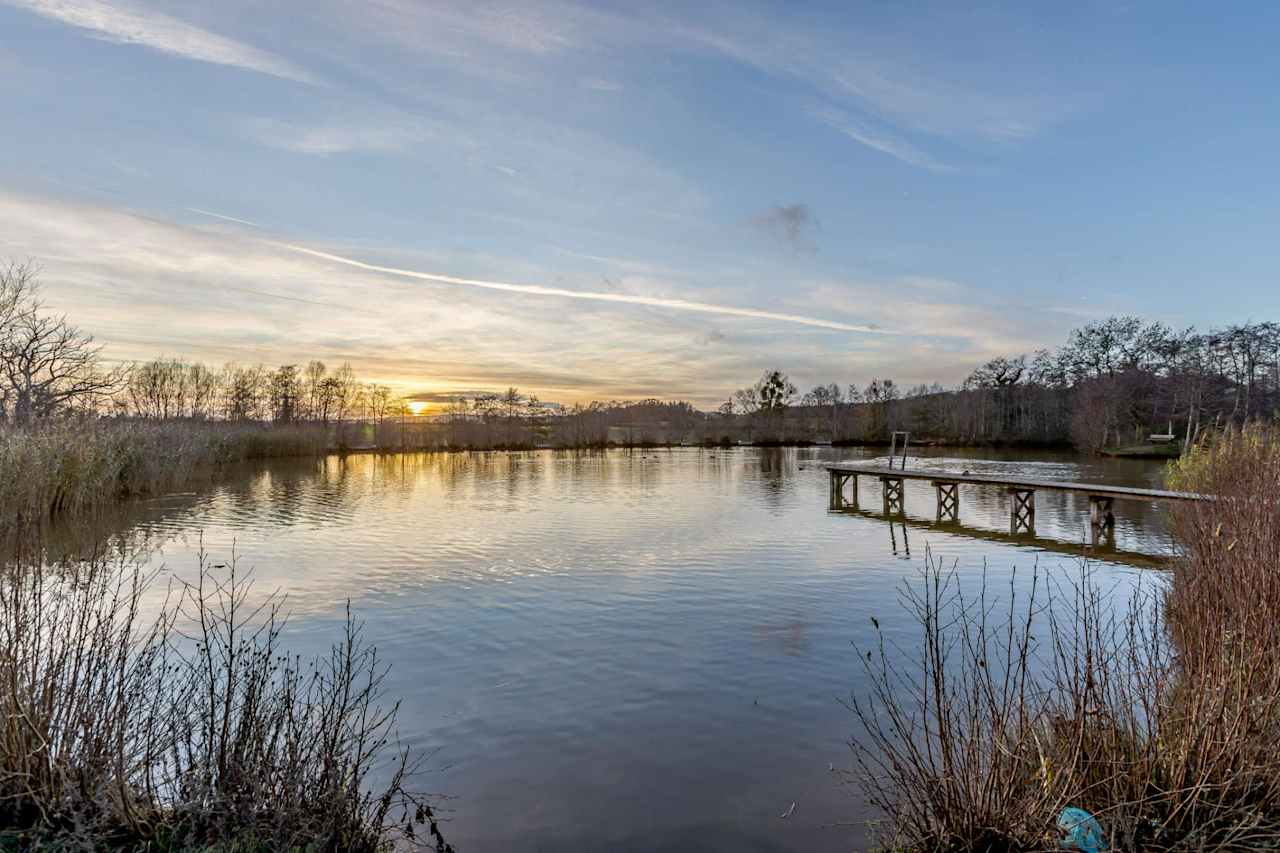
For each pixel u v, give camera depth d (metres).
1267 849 3.49
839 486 24.30
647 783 4.99
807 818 4.52
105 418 25.97
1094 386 56.31
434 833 4.33
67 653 4.33
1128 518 19.72
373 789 4.88
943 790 3.75
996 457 50.50
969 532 17.14
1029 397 67.31
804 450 63.09
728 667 7.35
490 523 18.12
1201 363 54.91
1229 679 3.95
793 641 8.20
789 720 6.03
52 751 3.86
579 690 6.75
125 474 22.91
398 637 8.38
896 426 73.50
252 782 3.60
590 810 4.63
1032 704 4.84
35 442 16.12
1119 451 48.88
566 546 14.69
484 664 7.45
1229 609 4.97
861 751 5.43
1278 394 52.25
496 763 5.29
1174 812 3.60
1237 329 55.53
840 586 11.02
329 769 3.88
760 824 4.46
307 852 3.54
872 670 7.18
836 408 78.12
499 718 6.09
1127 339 63.16
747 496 25.25
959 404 70.56
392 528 17.17
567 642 8.20
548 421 68.00
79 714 3.90
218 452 35.97
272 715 4.11
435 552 13.92
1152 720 4.07
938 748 5.23
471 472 37.53
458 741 5.65
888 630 8.61
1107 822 3.59
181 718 4.15
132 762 4.08
